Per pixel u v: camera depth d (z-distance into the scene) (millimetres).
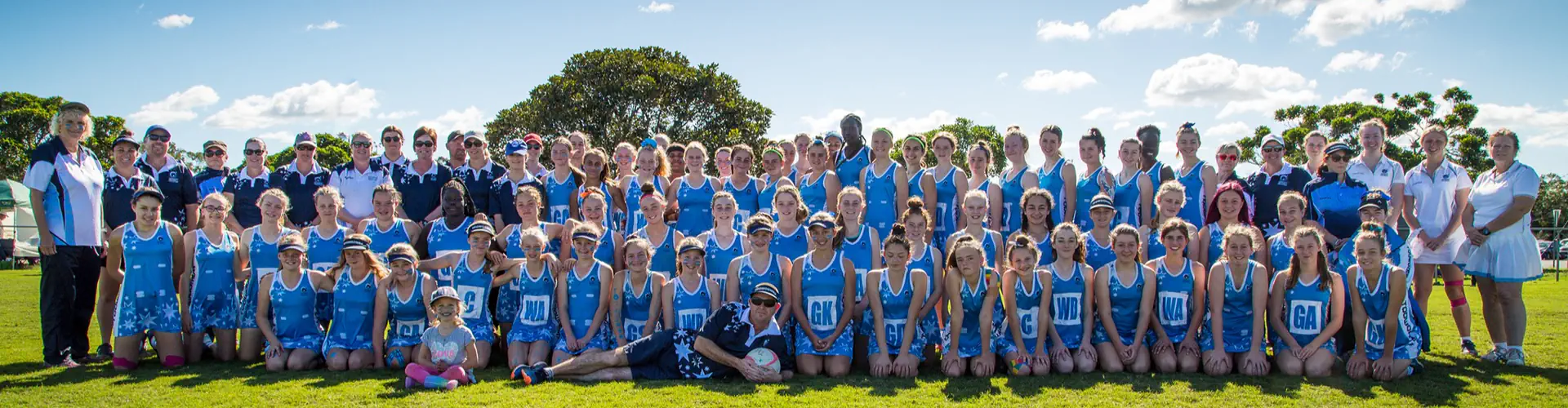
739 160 8977
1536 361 7129
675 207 8875
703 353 6613
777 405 5609
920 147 8789
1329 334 6652
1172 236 6945
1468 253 7422
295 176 8953
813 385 6328
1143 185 8523
